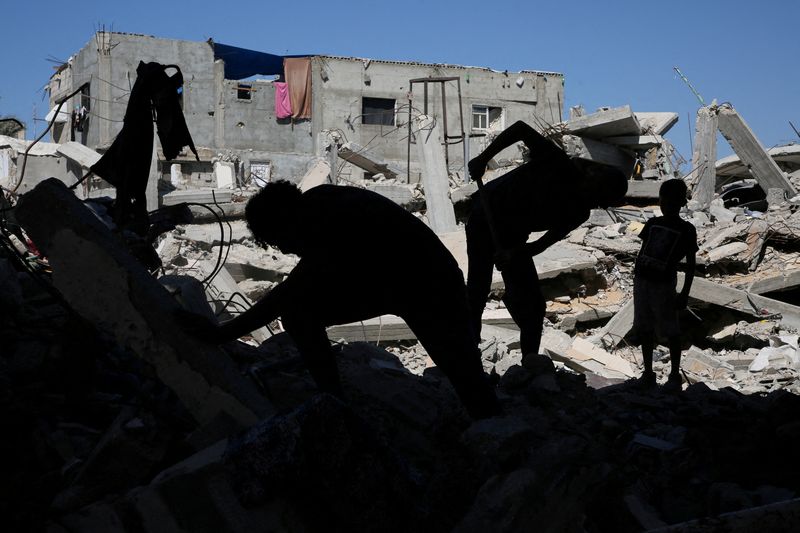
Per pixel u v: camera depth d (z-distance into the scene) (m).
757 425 4.41
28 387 3.73
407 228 3.41
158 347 3.16
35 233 3.10
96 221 3.30
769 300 12.80
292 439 2.50
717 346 13.09
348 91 35.94
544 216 5.05
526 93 38.31
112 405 3.82
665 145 22.33
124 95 33.38
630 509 3.11
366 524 2.59
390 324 10.90
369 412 3.97
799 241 14.74
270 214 3.29
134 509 2.53
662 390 5.98
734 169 28.00
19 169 23.16
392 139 36.34
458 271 3.59
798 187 22.41
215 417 3.12
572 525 2.71
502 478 2.70
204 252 14.49
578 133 21.17
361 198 3.39
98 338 3.93
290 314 3.39
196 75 34.28
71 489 2.86
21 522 2.73
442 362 3.53
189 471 2.52
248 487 2.52
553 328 13.04
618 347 12.56
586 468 2.78
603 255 14.62
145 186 4.30
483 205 5.18
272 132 35.16
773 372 10.45
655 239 6.15
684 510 3.58
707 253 14.76
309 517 2.57
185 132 4.21
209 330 3.21
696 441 4.18
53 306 4.67
